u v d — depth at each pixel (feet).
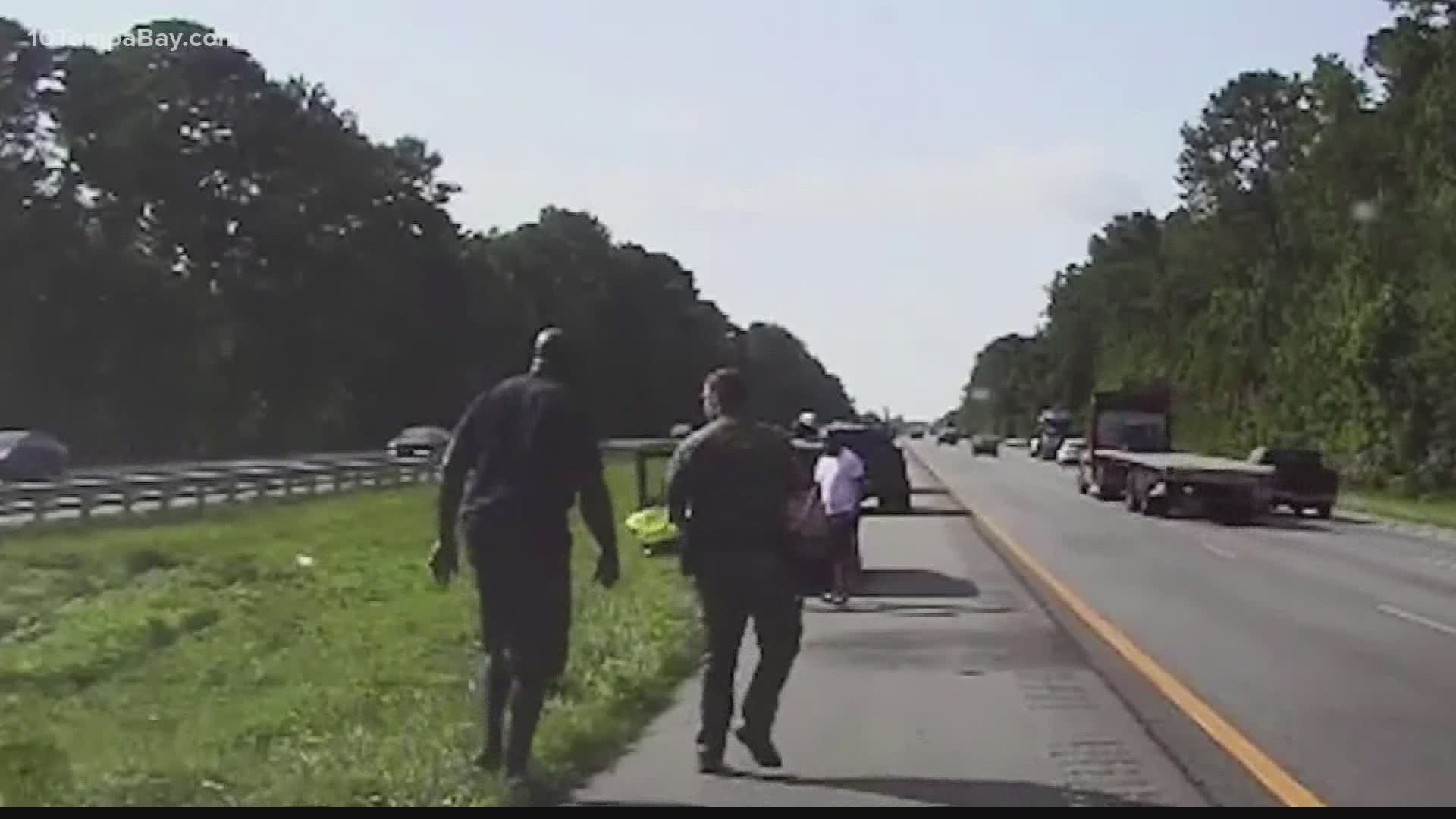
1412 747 42.93
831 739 43.75
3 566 96.58
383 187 348.18
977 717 47.47
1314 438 261.65
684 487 38.47
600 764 39.99
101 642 70.85
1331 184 325.83
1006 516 159.74
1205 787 37.76
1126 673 56.49
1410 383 232.12
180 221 313.12
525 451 35.01
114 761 40.65
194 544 111.96
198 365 307.99
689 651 60.80
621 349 510.99
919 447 599.57
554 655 35.24
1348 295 258.37
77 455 287.28
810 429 88.79
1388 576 99.50
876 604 80.02
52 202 297.12
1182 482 161.68
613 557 35.86
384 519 138.72
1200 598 83.61
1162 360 463.42
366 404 355.97
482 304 387.96
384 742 40.57
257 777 36.81
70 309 288.51
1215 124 433.48
